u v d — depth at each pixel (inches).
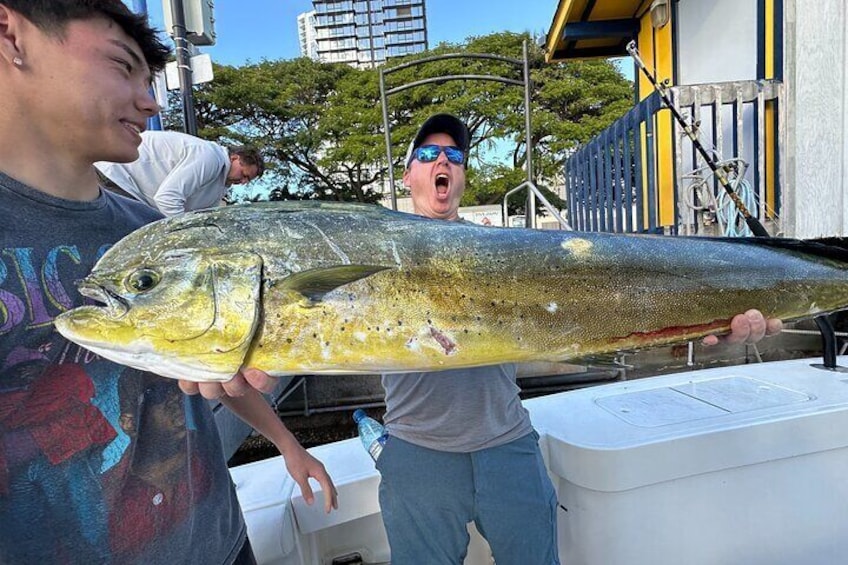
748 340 57.8
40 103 36.5
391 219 49.6
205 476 46.0
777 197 159.5
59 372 37.5
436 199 75.5
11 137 37.2
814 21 151.6
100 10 37.1
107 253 41.8
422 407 60.2
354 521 70.9
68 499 36.7
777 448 67.3
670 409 74.0
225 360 42.6
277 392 167.5
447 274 48.6
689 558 66.7
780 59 160.4
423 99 663.8
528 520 59.6
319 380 193.3
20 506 35.0
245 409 55.7
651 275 55.3
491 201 677.3
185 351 41.5
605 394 82.7
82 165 40.9
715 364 171.8
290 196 753.6
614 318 53.4
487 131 674.2
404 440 61.7
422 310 47.4
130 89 39.9
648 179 177.3
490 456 59.5
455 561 62.2
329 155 679.1
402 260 47.4
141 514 39.6
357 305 45.7
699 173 161.5
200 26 193.9
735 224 134.7
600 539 65.4
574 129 618.2
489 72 650.2
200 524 43.9
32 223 38.0
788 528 68.9
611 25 260.1
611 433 68.0
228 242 43.8
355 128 691.4
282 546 56.8
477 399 59.4
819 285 60.7
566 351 51.9
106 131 38.9
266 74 732.0
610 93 650.8
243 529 49.8
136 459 40.5
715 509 66.7
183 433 44.3
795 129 156.2
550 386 192.1
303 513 62.5
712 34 196.4
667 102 91.2
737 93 156.4
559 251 53.0
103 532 37.7
